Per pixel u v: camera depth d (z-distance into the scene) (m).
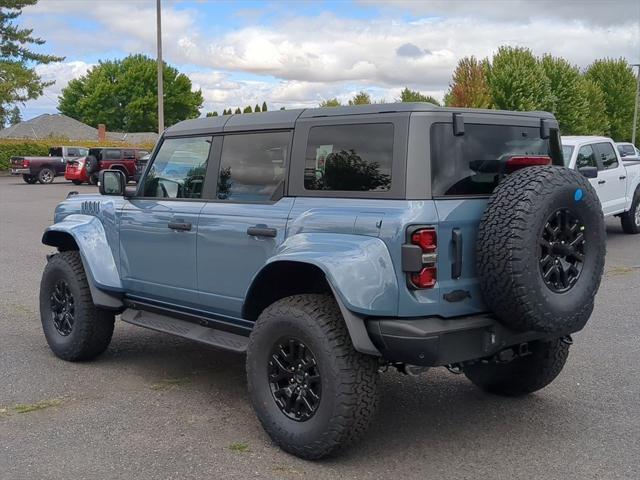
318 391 4.01
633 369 5.85
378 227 3.85
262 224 4.48
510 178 3.96
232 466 4.01
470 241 3.98
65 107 107.31
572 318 4.00
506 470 3.97
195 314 5.21
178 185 5.32
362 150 4.12
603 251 4.18
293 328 4.05
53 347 6.15
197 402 5.08
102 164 32.22
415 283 3.78
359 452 4.21
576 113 50.72
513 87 45.69
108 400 5.11
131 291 5.71
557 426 4.63
